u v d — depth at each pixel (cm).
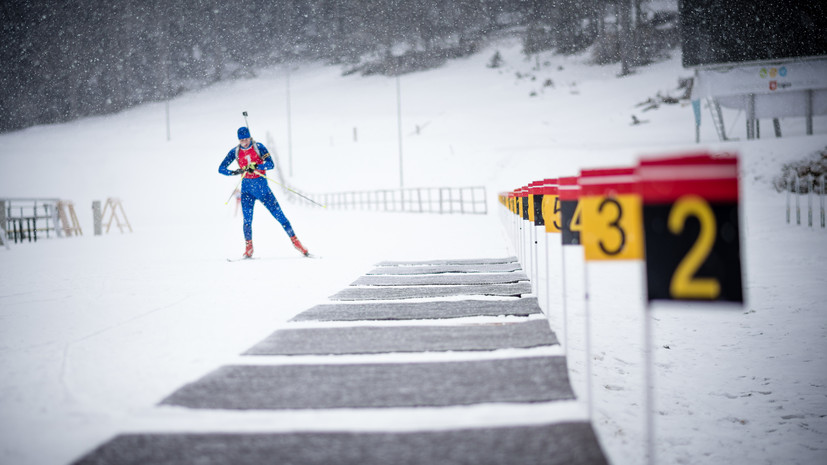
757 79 2808
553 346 329
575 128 4816
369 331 386
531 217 592
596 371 423
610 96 6281
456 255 952
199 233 1889
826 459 305
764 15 2723
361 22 14525
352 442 206
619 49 8725
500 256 927
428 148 4706
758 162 2612
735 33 2769
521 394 249
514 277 649
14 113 10338
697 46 2830
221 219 3008
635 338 514
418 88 9350
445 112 6638
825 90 2788
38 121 10356
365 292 564
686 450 307
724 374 430
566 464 185
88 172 4506
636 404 371
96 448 205
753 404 377
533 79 8444
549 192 471
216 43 14538
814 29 2650
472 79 9550
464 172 3997
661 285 187
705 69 2873
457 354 320
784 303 653
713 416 358
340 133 6028
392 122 6300
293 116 7588
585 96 6544
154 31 13888
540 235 1492
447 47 12794
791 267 896
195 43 14438
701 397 388
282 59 14912
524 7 14238
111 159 4847
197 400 253
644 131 4191
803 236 1301
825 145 2577
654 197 188
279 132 6438
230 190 3894
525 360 302
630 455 295
